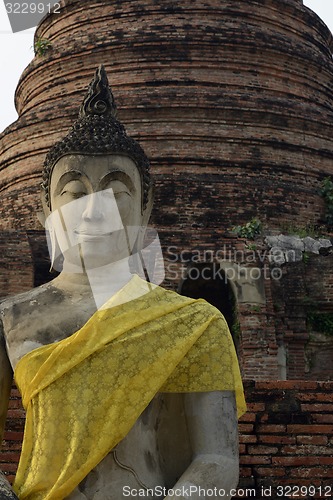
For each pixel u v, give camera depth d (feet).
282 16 86.33
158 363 13.75
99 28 83.66
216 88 78.79
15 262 61.93
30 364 13.94
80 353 13.66
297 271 64.95
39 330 14.39
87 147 15.37
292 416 28.48
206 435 13.78
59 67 83.66
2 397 14.87
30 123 79.56
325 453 28.12
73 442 13.26
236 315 62.75
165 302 14.56
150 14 82.17
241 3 83.76
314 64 84.12
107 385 13.56
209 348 14.19
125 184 15.51
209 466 13.43
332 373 63.72
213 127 76.07
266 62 81.51
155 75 79.30
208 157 75.05
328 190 76.84
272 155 76.48
